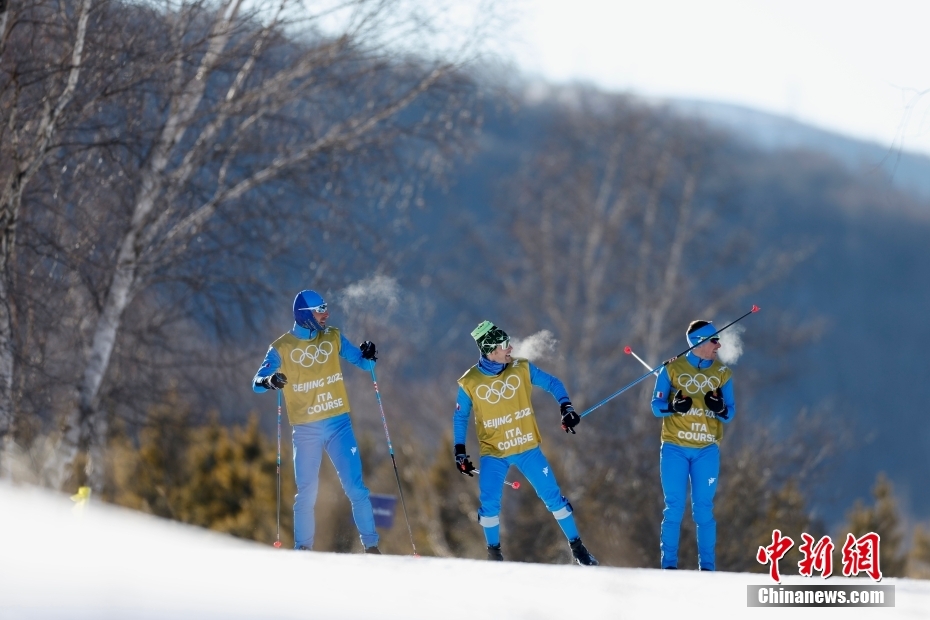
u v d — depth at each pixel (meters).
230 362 57.16
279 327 60.09
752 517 58.50
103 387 55.97
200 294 55.78
